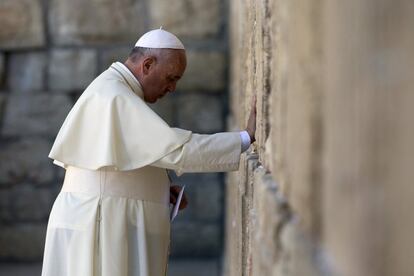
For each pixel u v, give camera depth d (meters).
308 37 5.58
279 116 7.31
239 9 16.20
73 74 24.83
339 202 4.64
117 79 11.88
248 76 12.32
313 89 5.39
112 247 11.73
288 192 6.61
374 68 3.99
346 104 4.51
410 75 3.54
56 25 24.77
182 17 24.61
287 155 6.68
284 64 6.90
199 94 25.06
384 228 3.84
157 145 11.15
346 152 4.50
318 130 5.23
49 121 25.08
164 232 12.34
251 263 9.63
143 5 24.67
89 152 11.55
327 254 4.93
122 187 11.92
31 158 25.22
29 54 24.92
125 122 11.36
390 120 3.78
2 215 25.41
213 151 10.94
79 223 11.85
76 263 11.88
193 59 24.75
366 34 4.13
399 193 3.68
